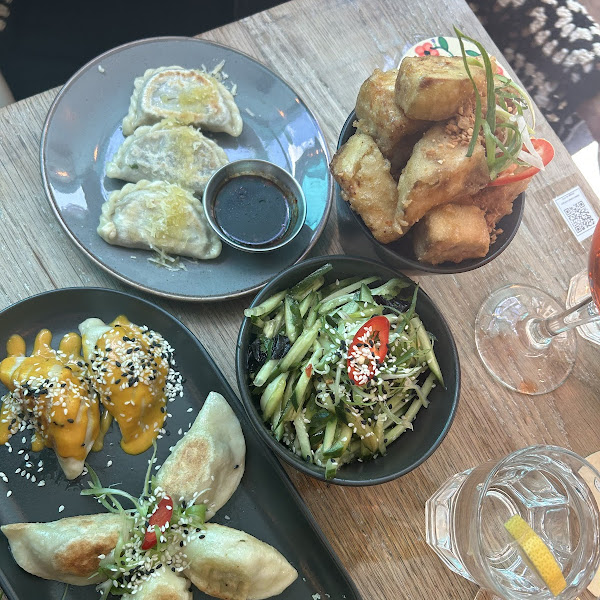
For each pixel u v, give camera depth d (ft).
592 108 2.46
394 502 1.53
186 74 1.72
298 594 1.46
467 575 1.47
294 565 1.47
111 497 1.43
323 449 1.39
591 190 1.86
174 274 1.58
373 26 1.91
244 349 1.42
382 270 1.49
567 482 1.41
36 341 1.52
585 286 1.77
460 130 1.33
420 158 1.31
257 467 1.51
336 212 1.69
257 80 1.77
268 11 1.87
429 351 1.47
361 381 1.38
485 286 1.74
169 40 1.72
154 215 1.58
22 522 1.40
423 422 1.48
